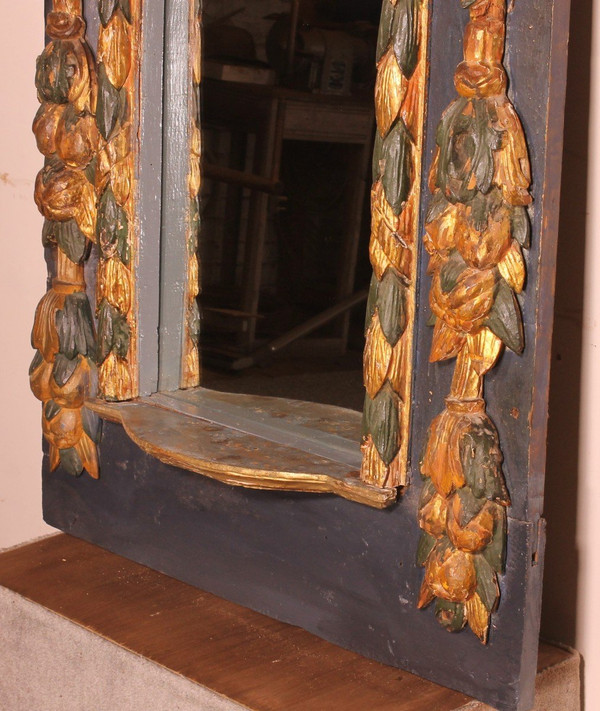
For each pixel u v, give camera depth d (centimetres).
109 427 111
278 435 98
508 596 82
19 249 133
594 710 95
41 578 107
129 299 105
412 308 84
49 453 117
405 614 88
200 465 92
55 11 105
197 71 105
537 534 81
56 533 119
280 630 97
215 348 140
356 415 101
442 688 87
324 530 93
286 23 162
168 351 109
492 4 75
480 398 81
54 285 112
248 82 167
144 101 103
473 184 77
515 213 77
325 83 160
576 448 94
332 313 144
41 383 114
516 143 76
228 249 182
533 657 83
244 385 127
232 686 87
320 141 163
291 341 140
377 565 90
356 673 89
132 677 92
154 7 102
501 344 79
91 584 106
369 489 85
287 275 170
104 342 106
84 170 107
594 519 93
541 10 74
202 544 103
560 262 92
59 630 99
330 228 166
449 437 81
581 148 89
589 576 94
